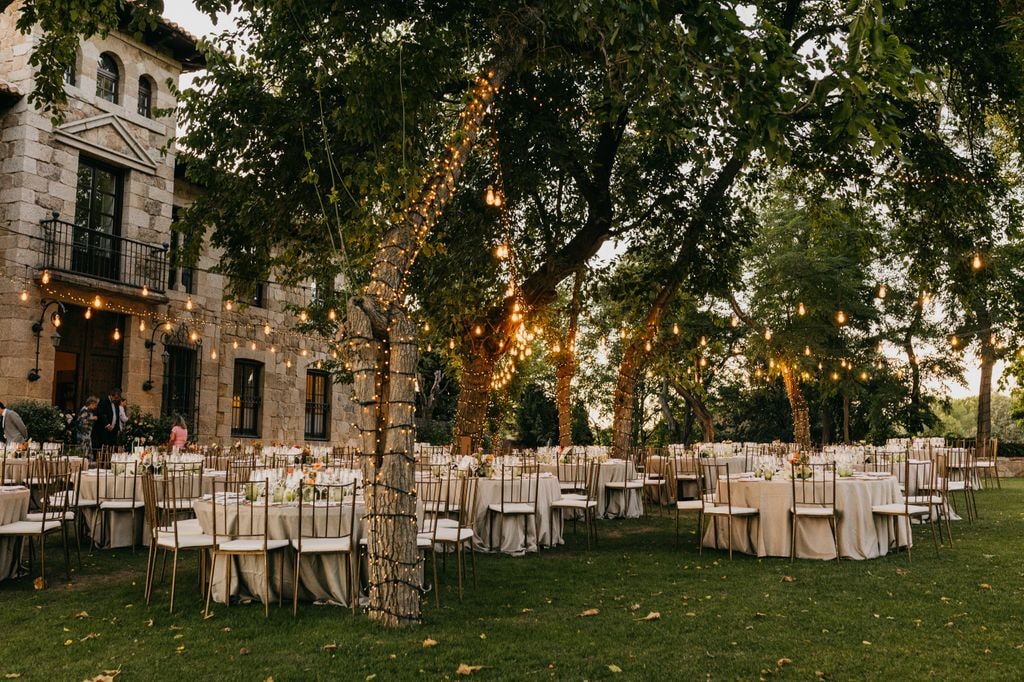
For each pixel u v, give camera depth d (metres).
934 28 11.06
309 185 10.20
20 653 4.94
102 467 10.12
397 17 8.32
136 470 8.74
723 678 4.43
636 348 14.70
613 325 15.76
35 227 14.20
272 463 11.80
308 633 5.31
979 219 12.41
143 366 16.20
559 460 11.72
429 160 8.95
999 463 21.23
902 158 5.23
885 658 4.73
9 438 11.63
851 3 4.74
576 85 12.01
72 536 9.60
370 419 5.70
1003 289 17.22
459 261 11.39
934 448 14.62
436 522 6.27
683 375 22.61
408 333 5.79
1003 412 64.44
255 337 19.44
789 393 23.39
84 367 15.41
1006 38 10.76
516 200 12.30
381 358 6.33
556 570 7.56
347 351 6.08
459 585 6.46
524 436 34.94
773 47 5.67
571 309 15.99
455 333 12.74
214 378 18.09
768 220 24.34
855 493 8.08
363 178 7.74
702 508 8.55
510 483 8.78
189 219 10.91
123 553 8.48
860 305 24.34
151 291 16.23
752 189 14.39
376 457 5.71
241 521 6.15
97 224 15.61
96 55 15.50
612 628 5.41
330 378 22.36
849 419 30.64
